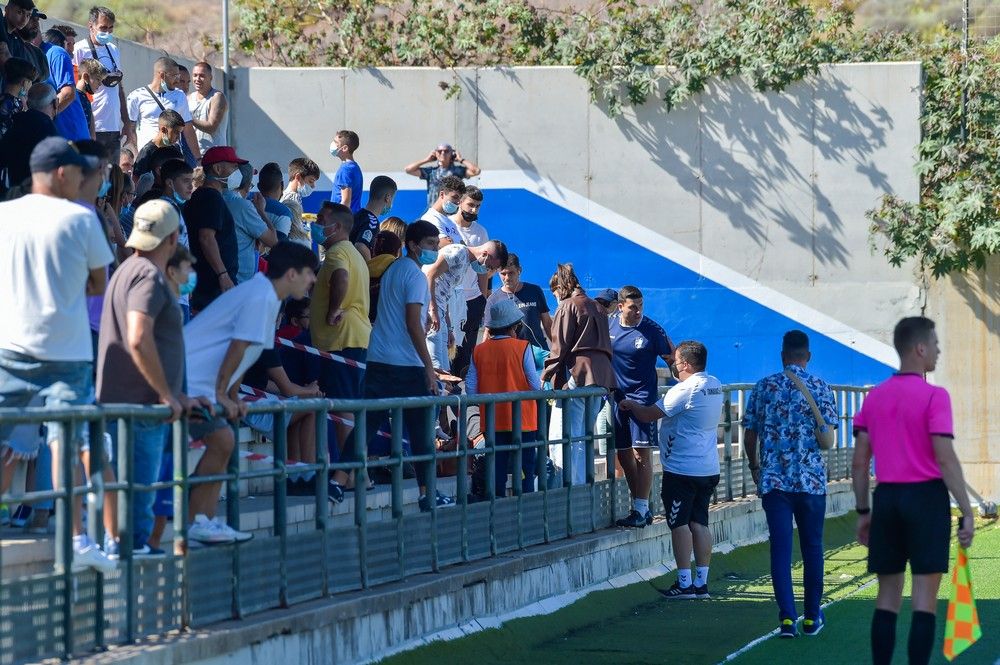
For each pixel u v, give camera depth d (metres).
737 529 54.47
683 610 42.53
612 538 44.38
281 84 74.75
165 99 55.06
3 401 25.05
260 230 43.16
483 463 40.00
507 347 42.19
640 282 75.19
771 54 73.69
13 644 21.86
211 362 28.09
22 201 25.42
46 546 25.89
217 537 27.19
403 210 74.75
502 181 75.25
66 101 43.19
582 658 35.50
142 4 82.00
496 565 36.97
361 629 30.52
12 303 24.98
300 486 37.44
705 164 74.88
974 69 73.88
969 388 74.12
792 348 37.75
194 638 25.14
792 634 37.31
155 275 25.34
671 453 43.91
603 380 45.66
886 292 74.38
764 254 74.88
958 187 72.81
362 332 41.16
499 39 78.25
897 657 34.62
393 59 79.00
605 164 75.19
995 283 73.69
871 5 84.69
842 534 61.28
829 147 74.50
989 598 44.31
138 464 25.81
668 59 74.81
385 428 41.97
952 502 73.75
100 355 25.91
